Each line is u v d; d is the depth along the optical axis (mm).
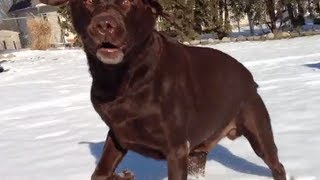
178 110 1008
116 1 882
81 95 3264
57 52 7703
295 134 1667
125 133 1002
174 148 1009
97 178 1062
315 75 3008
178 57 1036
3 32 14461
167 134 999
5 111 2932
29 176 1527
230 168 1414
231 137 1248
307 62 3715
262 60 4129
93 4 893
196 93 1064
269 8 7430
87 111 2627
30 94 3549
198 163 1315
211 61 1127
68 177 1470
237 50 5395
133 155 1607
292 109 2072
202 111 1084
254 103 1209
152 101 975
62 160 1672
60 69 5238
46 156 1757
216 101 1116
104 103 977
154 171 1442
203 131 1115
